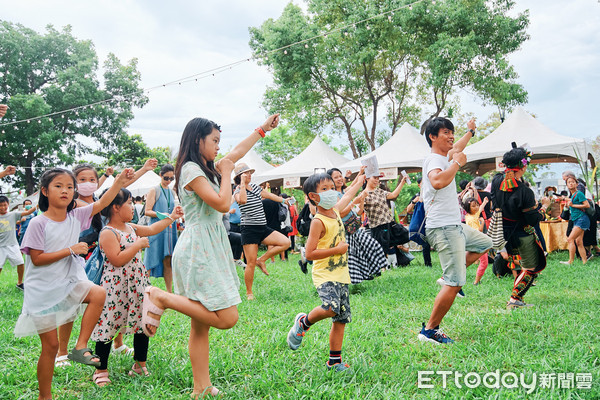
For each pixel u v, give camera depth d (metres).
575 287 6.23
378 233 8.24
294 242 13.22
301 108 22.94
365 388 2.94
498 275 7.09
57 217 2.91
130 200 3.45
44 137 25.72
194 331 2.78
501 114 20.50
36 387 3.10
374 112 23.31
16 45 27.72
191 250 2.67
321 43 20.98
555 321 4.33
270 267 9.72
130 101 31.50
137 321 3.27
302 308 5.26
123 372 3.33
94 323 2.88
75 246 2.84
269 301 5.82
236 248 8.76
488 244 4.73
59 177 2.87
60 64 30.17
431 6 19.31
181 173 2.74
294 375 3.17
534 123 11.98
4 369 3.35
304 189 3.34
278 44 20.66
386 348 3.71
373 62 21.86
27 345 4.06
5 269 11.18
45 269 2.79
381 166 12.95
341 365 3.20
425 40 20.39
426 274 7.77
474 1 19.78
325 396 2.77
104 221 4.13
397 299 5.69
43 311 2.71
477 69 20.31
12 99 25.69
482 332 4.09
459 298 5.66
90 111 28.84
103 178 4.11
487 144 11.95
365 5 20.55
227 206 2.64
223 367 3.23
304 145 30.41
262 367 3.28
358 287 6.53
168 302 2.59
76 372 3.34
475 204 7.75
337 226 3.30
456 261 3.91
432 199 4.11
